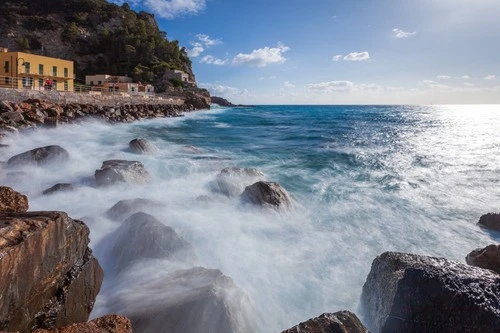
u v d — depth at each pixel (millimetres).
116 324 5012
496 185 17922
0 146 19500
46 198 11914
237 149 26984
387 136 43344
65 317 5480
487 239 10930
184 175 16469
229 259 8984
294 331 5355
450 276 5793
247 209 12305
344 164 22109
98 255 8641
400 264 6527
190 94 101438
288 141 34406
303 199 14258
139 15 151500
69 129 31203
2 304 4215
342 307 7352
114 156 18953
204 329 5867
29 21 111812
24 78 48375
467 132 52312
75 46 114938
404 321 5781
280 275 8414
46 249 5125
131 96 60781
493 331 4973
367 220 12195
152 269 7836
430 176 19688
